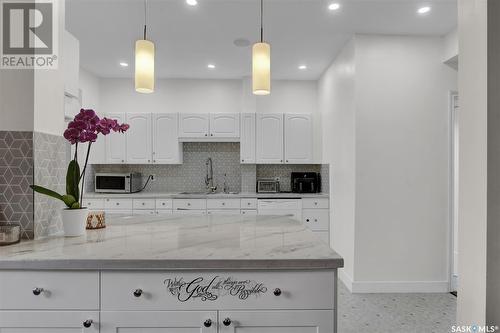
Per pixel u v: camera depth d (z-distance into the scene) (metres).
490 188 1.04
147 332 1.21
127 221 2.01
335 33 3.22
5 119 1.48
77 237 1.54
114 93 4.83
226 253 1.27
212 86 4.91
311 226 4.24
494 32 1.04
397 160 3.20
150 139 4.56
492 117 1.04
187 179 4.91
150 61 1.88
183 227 1.82
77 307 1.20
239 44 3.56
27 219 1.49
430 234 3.20
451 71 3.23
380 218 3.19
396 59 3.21
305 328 1.23
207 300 1.22
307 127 4.61
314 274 1.23
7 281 1.19
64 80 1.80
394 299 3.00
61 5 1.76
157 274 1.21
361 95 3.19
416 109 3.21
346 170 3.43
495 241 1.04
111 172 4.85
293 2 2.68
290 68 4.34
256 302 1.22
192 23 3.06
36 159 1.51
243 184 4.76
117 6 2.75
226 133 4.60
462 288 1.17
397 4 2.69
